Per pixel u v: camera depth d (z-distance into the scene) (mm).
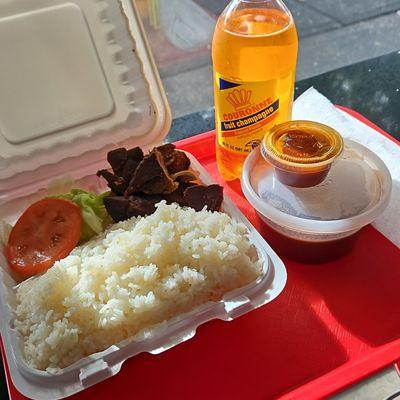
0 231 392
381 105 543
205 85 710
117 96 418
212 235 344
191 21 820
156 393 310
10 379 322
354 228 342
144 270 324
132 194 394
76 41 395
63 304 315
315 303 353
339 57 769
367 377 305
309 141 361
